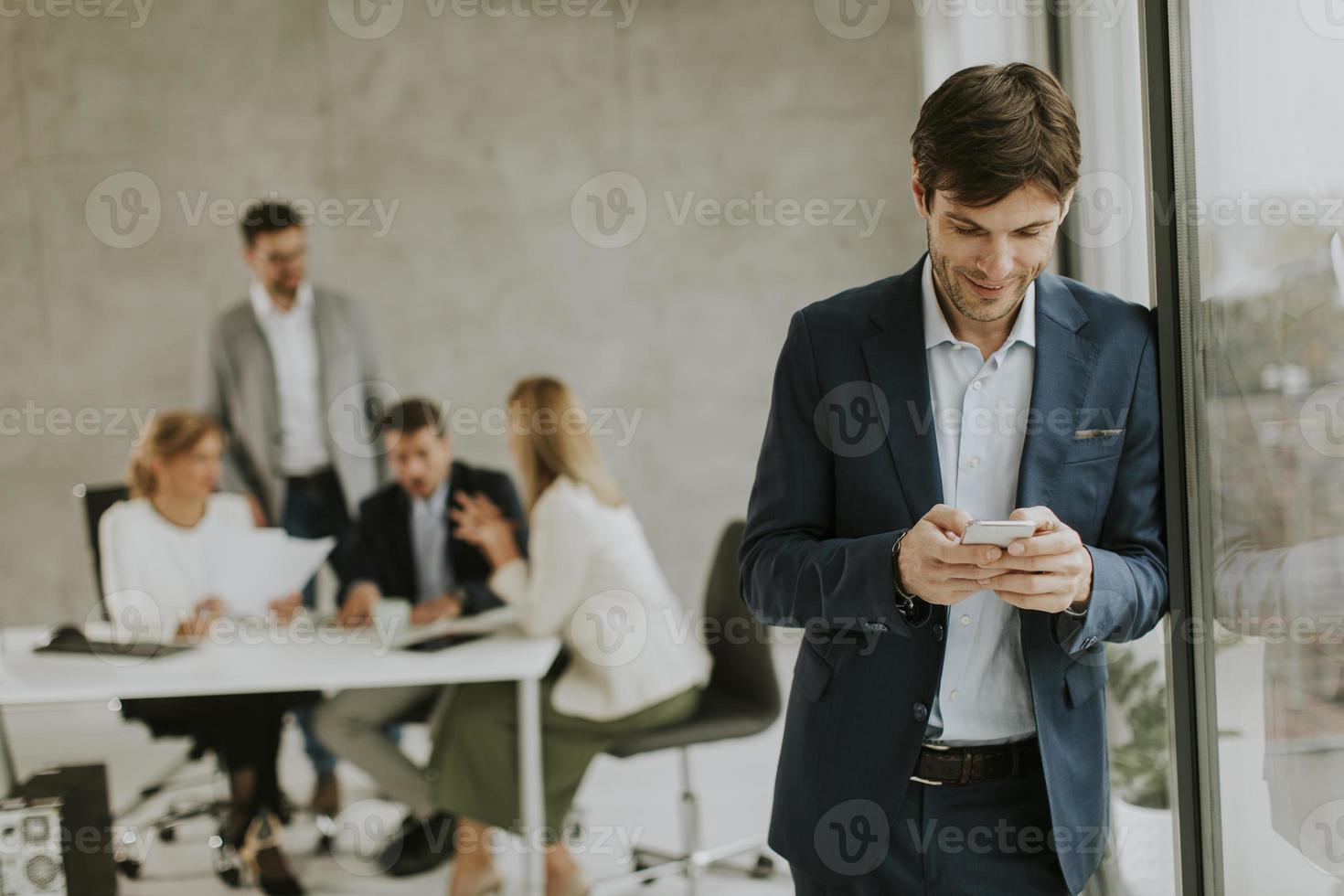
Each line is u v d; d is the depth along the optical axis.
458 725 2.60
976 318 1.09
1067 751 1.16
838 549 1.11
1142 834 1.90
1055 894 1.20
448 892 2.64
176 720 2.83
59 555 4.59
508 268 4.58
